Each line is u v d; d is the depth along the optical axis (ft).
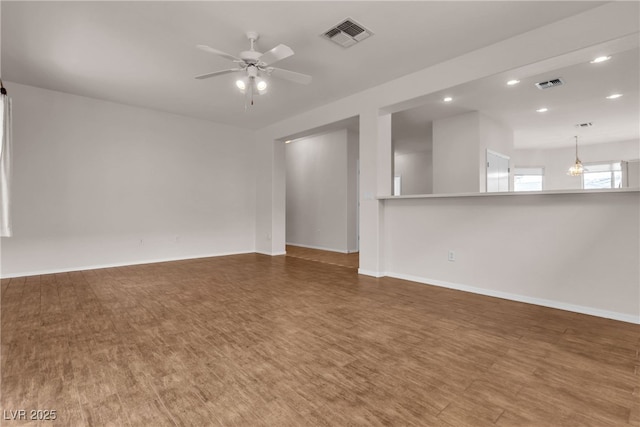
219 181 20.27
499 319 8.73
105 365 6.20
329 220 22.93
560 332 7.80
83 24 9.09
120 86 13.93
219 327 8.18
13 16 8.66
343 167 21.91
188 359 6.46
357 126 19.97
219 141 20.24
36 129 14.19
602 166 26.02
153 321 8.60
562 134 22.97
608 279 8.76
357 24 9.10
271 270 15.55
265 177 21.08
